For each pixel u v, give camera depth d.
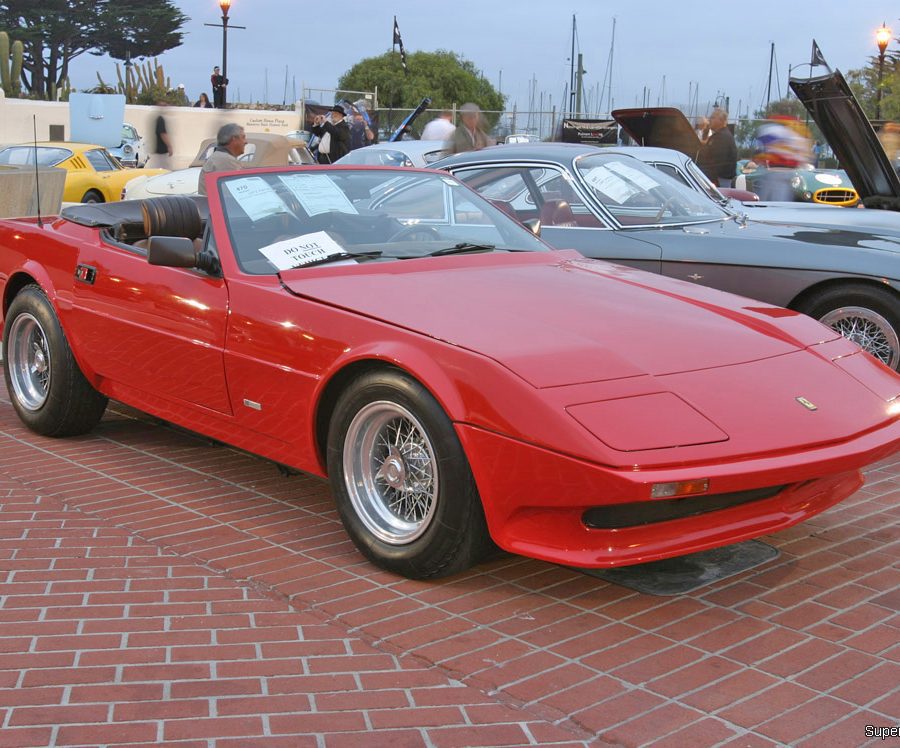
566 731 2.44
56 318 4.94
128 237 4.98
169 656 2.82
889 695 2.59
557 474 2.89
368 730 2.44
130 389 4.64
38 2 67.75
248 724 2.46
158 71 41.81
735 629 2.99
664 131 10.80
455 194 4.68
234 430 4.05
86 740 2.39
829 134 8.59
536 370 3.07
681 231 6.11
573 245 6.16
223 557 3.59
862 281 5.55
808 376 3.37
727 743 2.37
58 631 2.97
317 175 4.47
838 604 3.16
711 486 2.85
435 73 52.91
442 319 3.37
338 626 3.03
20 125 30.30
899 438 3.27
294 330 3.65
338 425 3.49
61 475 4.57
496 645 2.89
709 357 3.33
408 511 3.41
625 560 2.99
